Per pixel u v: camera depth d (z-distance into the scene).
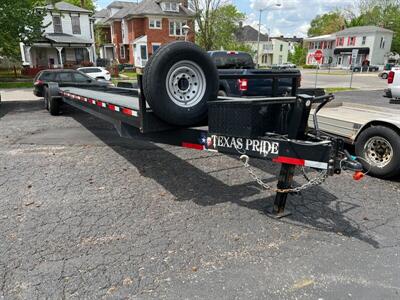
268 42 79.88
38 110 11.46
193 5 32.12
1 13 13.55
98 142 6.82
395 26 63.34
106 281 2.58
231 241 3.15
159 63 3.16
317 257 2.91
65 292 2.46
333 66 65.62
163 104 3.26
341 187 4.50
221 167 5.28
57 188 4.39
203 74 3.47
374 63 58.38
